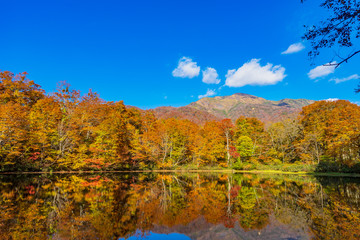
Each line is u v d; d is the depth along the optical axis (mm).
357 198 13891
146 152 40125
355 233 7449
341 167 33219
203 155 44531
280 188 18625
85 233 7227
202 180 25641
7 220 8320
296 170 37625
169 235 7480
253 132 53344
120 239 6895
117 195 14289
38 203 11219
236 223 8914
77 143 34156
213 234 7613
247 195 15211
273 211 10766
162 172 38688
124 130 40719
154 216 9727
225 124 46594
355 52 5074
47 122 32094
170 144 41594
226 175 33344
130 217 9383
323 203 12445
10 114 27094
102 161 33250
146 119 51375
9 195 13273
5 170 27281
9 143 26578
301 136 45500
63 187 17203
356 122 31609
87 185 18969
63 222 8273
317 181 24109
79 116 41406
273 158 45969
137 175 31250
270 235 7504
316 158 39188
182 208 11312
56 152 30312
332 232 7625
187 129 47531
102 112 45875
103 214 9586
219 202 12867
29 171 29531
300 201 13070
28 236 6758
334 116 36812
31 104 38031
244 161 46250
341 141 31781
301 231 7785
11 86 35500
